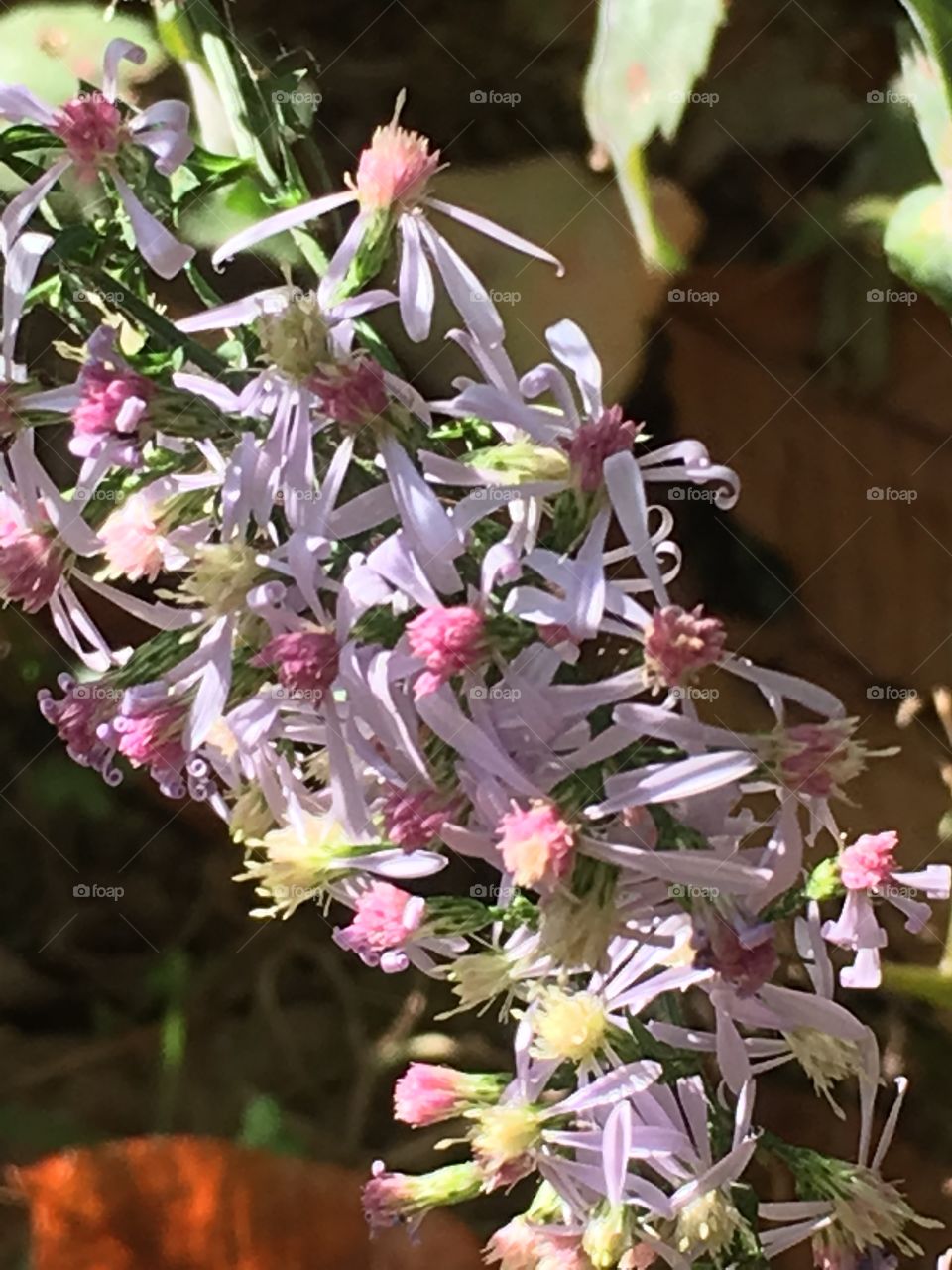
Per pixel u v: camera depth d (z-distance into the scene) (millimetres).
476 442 168
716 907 161
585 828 158
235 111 194
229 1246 204
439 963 194
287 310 160
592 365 162
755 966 160
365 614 160
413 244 164
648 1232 169
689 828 160
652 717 156
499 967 172
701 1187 169
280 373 160
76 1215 204
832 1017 169
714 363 208
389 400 159
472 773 158
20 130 165
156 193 167
